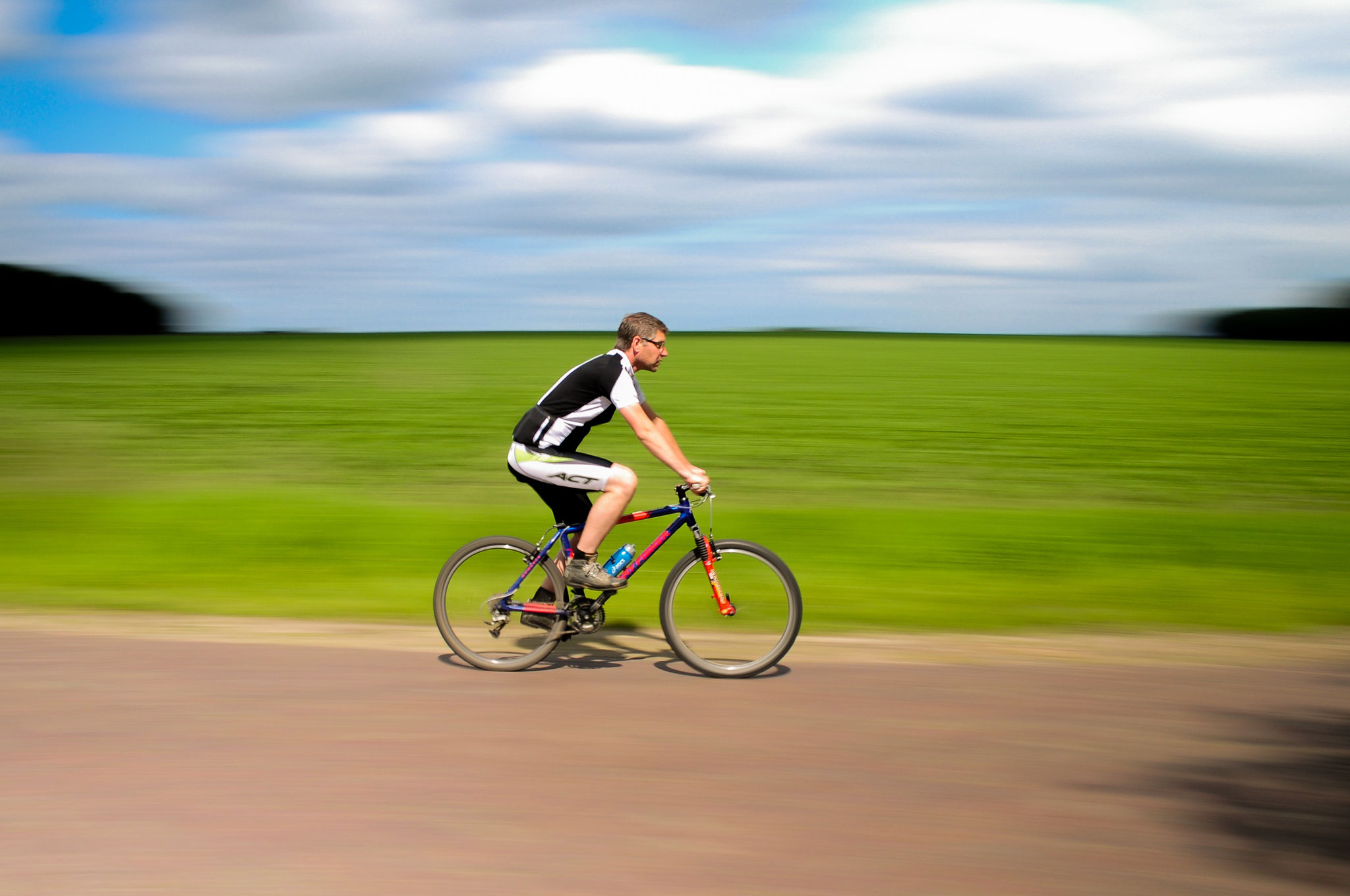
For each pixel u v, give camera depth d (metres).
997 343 80.38
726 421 20.56
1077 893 2.76
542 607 4.95
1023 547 8.17
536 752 3.70
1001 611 6.11
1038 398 26.92
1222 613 6.02
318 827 3.09
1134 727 4.00
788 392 28.70
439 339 81.06
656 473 13.34
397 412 21.50
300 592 6.56
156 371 35.47
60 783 3.40
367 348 59.47
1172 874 2.87
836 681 4.65
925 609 6.14
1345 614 5.99
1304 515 10.00
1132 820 3.18
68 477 12.30
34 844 2.98
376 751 3.70
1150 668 4.85
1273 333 87.69
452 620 5.00
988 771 3.55
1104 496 11.47
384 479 12.38
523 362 43.81
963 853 2.96
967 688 4.50
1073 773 3.54
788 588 4.82
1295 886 2.81
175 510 9.57
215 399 24.62
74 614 5.91
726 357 52.22
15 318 77.50
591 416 4.99
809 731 3.95
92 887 2.74
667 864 2.88
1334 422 20.62
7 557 7.52
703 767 3.57
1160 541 8.41
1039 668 4.84
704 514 9.96
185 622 5.73
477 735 3.88
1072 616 5.97
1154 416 22.02
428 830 3.07
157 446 15.57
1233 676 4.70
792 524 9.27
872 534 8.76
